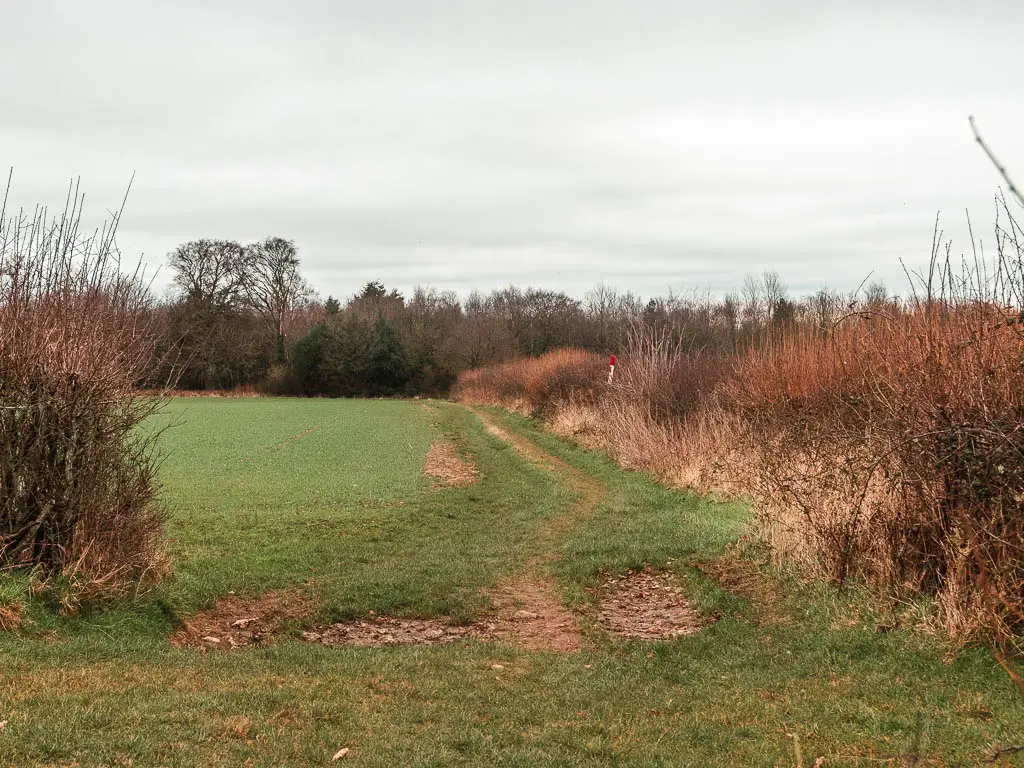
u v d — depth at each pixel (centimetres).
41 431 750
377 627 863
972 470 652
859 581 799
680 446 1797
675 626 859
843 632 713
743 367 1742
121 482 840
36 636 665
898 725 502
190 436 3030
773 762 468
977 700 526
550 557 1155
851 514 824
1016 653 582
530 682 675
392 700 602
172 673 617
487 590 991
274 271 7556
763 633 780
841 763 454
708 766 476
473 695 627
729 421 1709
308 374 7300
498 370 5512
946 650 620
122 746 454
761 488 1138
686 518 1316
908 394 749
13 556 739
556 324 7375
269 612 884
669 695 632
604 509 1501
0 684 535
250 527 1320
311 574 1036
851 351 1117
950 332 737
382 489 1775
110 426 820
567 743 527
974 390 677
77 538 768
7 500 738
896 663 624
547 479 1897
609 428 2238
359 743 507
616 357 2698
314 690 605
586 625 865
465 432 3253
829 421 1079
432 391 7350
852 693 580
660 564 1066
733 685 644
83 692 536
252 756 465
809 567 877
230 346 7119
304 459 2317
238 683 605
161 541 936
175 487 1748
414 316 7944
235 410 4812
